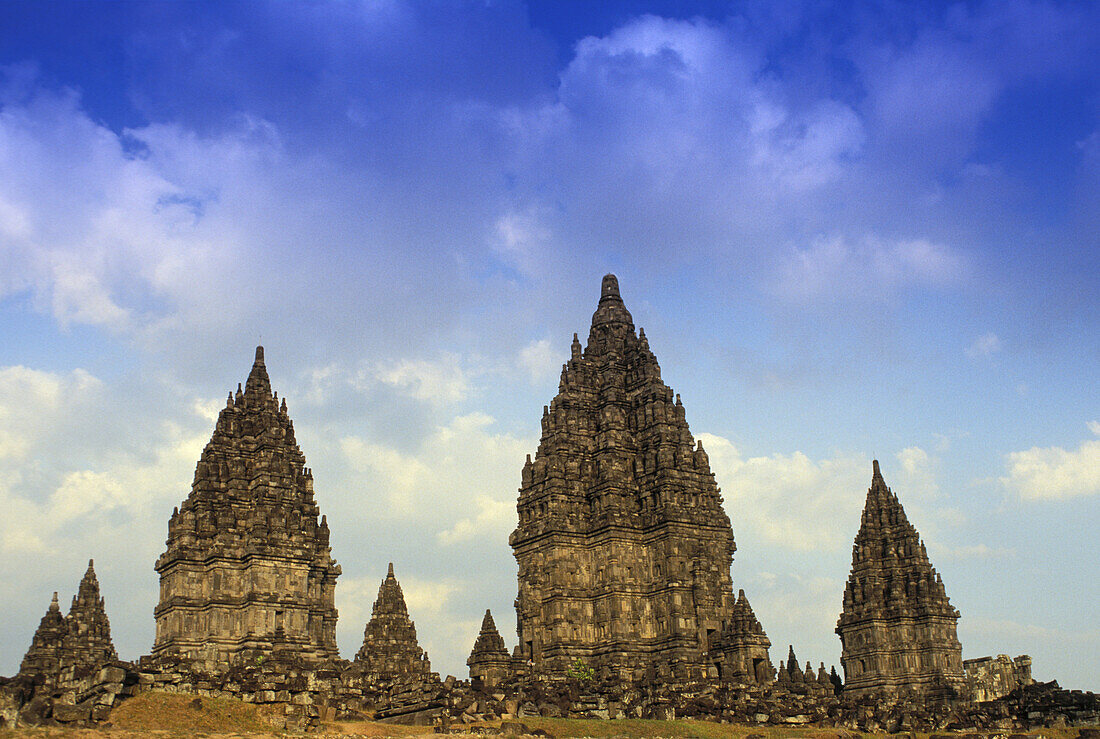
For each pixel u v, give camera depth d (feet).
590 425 428.97
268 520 350.64
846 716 339.98
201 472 363.35
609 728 294.46
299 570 347.36
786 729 320.50
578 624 390.42
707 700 326.03
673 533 391.65
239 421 377.71
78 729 237.86
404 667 392.47
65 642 379.14
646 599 392.68
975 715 341.82
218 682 269.44
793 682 370.94
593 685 331.98
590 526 403.75
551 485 406.62
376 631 454.81
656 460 409.90
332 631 364.99
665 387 426.51
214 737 240.12
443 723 279.90
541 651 387.75
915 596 433.89
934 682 418.31
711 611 384.47
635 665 378.12
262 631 335.06
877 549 451.94
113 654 378.53
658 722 306.76
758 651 366.43
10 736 225.15
